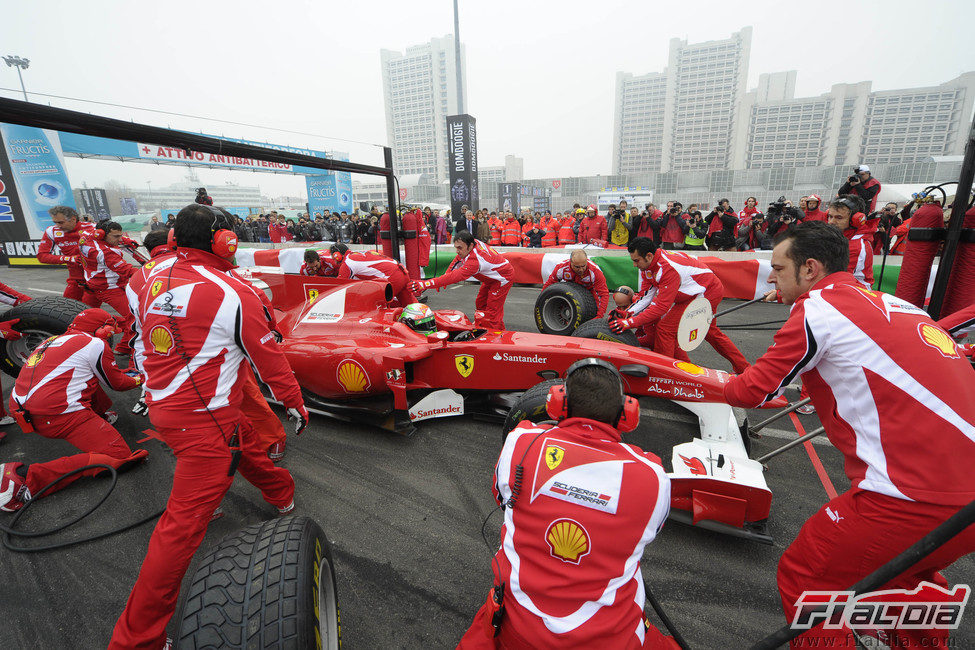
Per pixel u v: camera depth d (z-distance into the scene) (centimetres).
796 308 149
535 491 125
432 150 13988
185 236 177
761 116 10644
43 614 203
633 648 118
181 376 170
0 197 1276
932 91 9231
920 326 133
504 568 128
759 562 225
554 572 120
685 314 364
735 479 223
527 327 635
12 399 266
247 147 327
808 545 147
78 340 284
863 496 134
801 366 146
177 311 169
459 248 466
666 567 223
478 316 368
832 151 10225
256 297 186
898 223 745
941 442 122
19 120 206
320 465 307
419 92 13638
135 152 1360
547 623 117
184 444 172
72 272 504
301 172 1814
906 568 119
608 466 122
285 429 353
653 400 394
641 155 13638
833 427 146
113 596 212
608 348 311
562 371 309
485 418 356
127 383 315
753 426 342
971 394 125
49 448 336
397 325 345
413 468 303
